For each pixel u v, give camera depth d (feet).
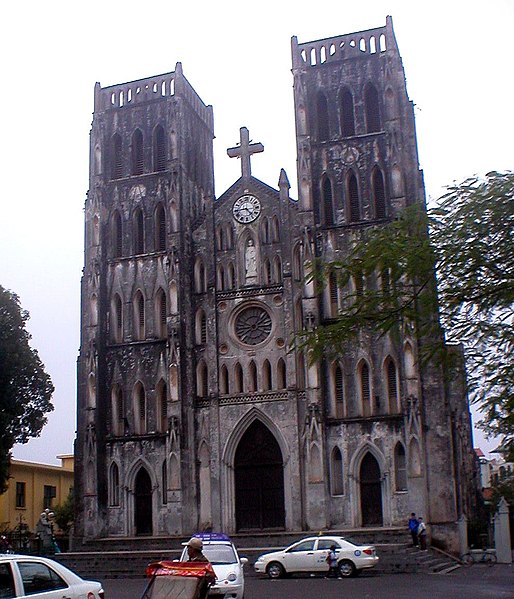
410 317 95.86
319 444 225.97
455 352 94.73
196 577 82.64
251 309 245.65
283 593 142.00
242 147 255.50
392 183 237.66
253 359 241.14
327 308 235.40
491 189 92.58
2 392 256.11
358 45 252.62
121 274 258.78
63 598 81.46
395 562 187.21
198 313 249.96
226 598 116.88
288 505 229.25
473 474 312.50
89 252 259.39
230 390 241.55
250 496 236.63
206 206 255.29
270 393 236.43
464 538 228.22
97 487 242.78
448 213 95.71
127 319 255.09
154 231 258.57
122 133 270.05
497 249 92.38
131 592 155.74
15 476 347.36
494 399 91.76
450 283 93.66
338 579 171.22
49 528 237.25
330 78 253.03
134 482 245.04
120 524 242.37
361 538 212.23
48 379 266.77
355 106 248.93
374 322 98.99
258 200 250.37
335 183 245.04
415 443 219.20
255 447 238.68
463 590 140.26
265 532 230.89
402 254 95.86
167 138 262.47
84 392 250.78
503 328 92.27
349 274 101.24
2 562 79.10
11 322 260.83
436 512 218.59
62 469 376.48
